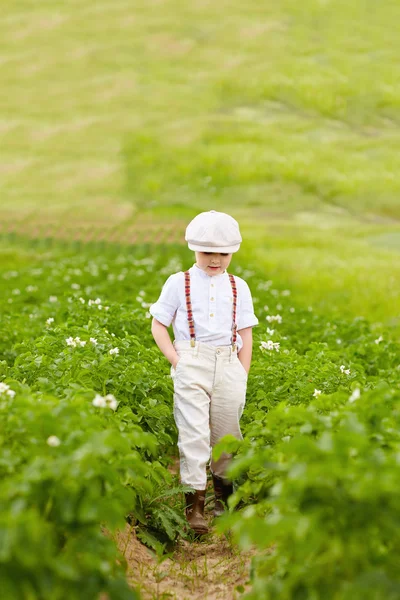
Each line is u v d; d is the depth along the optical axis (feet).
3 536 9.39
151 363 23.88
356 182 183.01
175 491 17.85
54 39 321.32
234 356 18.54
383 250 98.32
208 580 16.47
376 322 51.26
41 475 10.98
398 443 13.16
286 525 10.36
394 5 338.95
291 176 186.09
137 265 66.39
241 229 126.41
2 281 59.82
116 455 13.38
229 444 13.75
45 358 21.29
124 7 349.20
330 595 10.44
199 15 336.08
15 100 263.08
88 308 34.35
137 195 176.04
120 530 17.76
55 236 123.44
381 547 11.32
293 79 265.13
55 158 206.90
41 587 9.82
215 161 193.77
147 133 221.05
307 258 83.20
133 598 10.92
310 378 22.18
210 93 260.83
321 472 10.37
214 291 18.54
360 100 254.06
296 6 339.57
